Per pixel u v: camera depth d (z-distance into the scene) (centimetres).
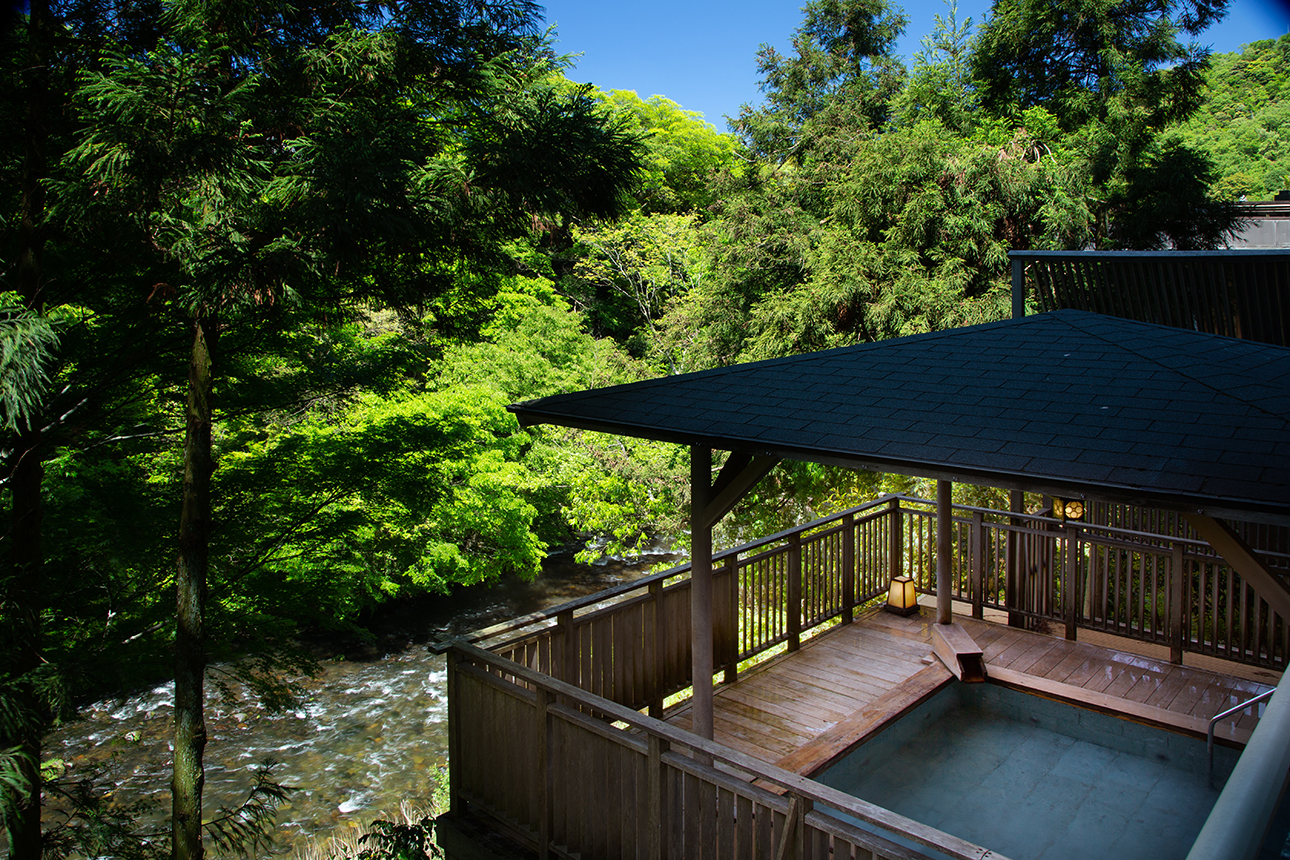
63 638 656
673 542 2075
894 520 815
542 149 609
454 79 640
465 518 1611
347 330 941
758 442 412
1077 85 2111
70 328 593
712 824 363
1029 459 349
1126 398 409
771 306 1778
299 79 576
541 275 2445
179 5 518
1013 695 618
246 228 532
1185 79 1934
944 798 508
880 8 2470
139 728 1369
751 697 615
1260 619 623
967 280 1616
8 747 537
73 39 556
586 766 420
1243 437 346
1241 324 798
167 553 677
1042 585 720
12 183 587
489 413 1720
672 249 2461
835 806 304
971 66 2322
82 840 613
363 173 506
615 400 516
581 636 536
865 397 461
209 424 607
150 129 467
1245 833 80
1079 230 1661
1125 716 566
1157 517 921
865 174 1720
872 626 754
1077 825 473
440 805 1128
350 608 1318
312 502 751
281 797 696
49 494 654
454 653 495
